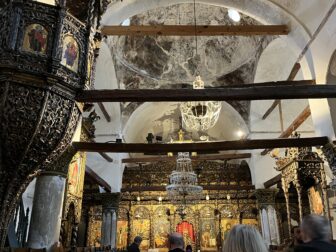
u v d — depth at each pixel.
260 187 16.80
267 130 15.76
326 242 2.19
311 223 2.31
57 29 4.47
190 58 15.95
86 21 5.10
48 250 6.28
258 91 5.52
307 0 8.84
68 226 9.92
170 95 5.44
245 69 14.71
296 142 7.60
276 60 13.29
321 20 8.57
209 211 18.23
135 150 7.52
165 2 10.41
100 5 5.64
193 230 17.83
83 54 4.90
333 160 7.92
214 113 11.70
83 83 4.79
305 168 9.95
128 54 14.66
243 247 2.01
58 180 6.72
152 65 15.62
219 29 10.05
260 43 13.35
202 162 19.86
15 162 4.29
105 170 16.61
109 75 13.79
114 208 16.55
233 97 5.50
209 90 5.53
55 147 4.58
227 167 19.58
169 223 18.00
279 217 17.17
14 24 4.25
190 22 14.59
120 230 17.84
